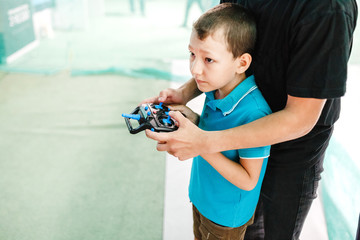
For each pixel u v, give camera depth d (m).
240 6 0.71
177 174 1.71
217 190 0.82
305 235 1.32
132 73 2.83
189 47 0.70
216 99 0.81
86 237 1.37
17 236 1.38
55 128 2.09
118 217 1.46
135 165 1.78
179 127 0.66
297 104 0.63
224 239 0.88
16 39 2.96
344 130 1.40
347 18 0.58
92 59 3.07
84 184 1.65
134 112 0.78
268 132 0.63
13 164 1.78
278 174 0.84
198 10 4.80
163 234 1.36
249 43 0.69
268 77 0.74
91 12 4.25
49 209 1.51
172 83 2.67
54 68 2.89
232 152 0.76
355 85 1.52
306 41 0.60
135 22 4.23
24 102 2.39
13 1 2.87
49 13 3.51
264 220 0.93
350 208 1.21
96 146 1.93
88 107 2.33
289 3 0.66
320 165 0.84
